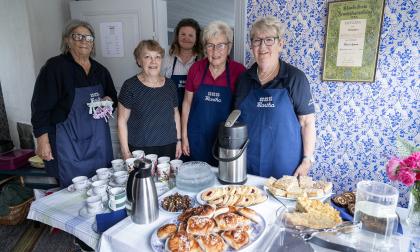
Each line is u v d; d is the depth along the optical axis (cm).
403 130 181
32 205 124
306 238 94
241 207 113
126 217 111
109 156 217
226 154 134
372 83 184
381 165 191
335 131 202
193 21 228
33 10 255
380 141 189
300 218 100
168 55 240
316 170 214
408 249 90
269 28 154
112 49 268
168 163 150
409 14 167
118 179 136
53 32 275
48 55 273
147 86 187
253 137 167
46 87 183
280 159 164
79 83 192
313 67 199
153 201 106
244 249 89
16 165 260
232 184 138
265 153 166
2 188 270
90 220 113
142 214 104
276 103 160
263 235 96
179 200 119
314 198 118
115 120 268
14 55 271
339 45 187
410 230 99
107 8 260
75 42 187
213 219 102
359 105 190
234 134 132
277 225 101
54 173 197
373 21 175
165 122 194
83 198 130
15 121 298
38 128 184
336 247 90
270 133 163
